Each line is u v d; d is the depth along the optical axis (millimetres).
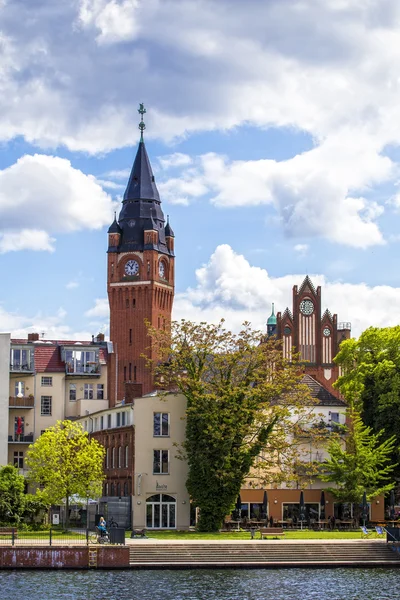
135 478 98500
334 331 182625
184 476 99062
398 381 112562
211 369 98438
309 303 182500
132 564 75500
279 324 181625
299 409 98812
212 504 95000
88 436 119375
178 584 68562
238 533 92188
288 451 100188
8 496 96688
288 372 98250
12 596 63531
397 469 110750
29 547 74812
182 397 100062
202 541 81438
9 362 120125
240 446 96125
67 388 134750
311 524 101312
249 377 97500
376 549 80625
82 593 64812
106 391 136250
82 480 98750
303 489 102062
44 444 100125
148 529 97812
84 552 75125
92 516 103562
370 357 123375
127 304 197250
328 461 103250
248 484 106438
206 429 95375
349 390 120375
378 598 64312
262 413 97875
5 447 117188
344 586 68688
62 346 135500
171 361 99562
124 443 104062
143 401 99688
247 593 65688
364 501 97562
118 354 196375
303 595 65250
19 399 130750
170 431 99688
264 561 77875
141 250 197250
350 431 105750
